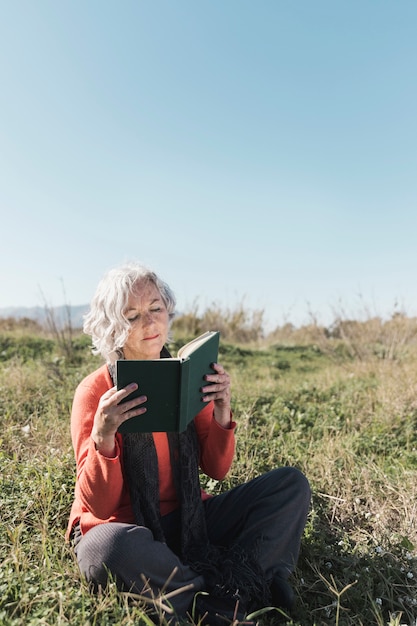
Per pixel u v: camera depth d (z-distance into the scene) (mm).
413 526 3273
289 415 5367
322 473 3924
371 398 5934
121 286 2416
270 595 2480
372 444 4656
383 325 10703
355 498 3574
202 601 2328
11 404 5238
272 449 4359
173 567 2266
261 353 11273
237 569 2387
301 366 9805
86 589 2316
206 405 2535
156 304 2469
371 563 2844
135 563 2195
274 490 2631
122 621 2084
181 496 2514
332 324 11609
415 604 2592
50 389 5926
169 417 2170
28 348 8945
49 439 4398
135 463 2424
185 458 2541
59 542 2781
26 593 2250
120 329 2426
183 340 10844
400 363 8609
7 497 3174
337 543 3100
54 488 3295
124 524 2285
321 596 2695
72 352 8445
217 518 2717
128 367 2092
